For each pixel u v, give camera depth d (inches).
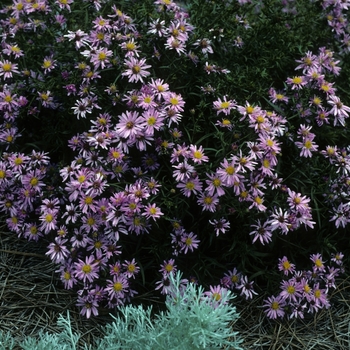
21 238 35.3
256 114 30.5
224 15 34.8
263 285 33.3
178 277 27.8
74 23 34.5
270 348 31.0
